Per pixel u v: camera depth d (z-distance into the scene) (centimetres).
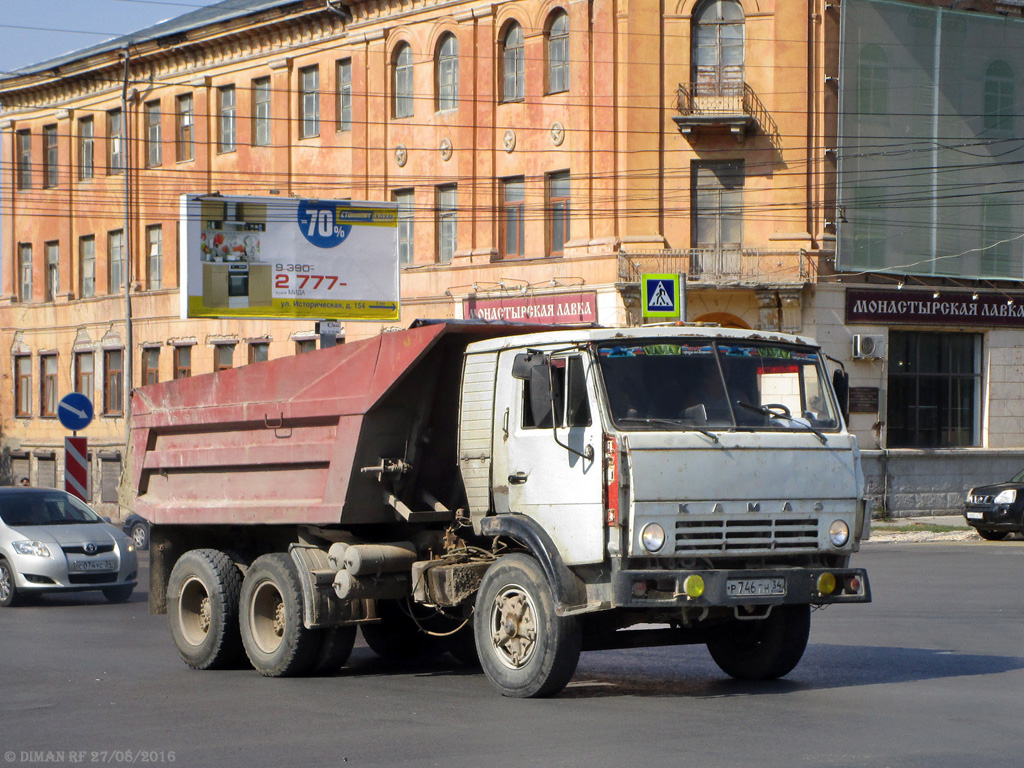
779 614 2097
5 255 10444
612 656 2500
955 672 2188
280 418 2366
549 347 1988
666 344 1964
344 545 2231
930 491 6694
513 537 2008
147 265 9231
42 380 10200
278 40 8181
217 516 2522
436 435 2219
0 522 3822
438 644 2555
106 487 9450
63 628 3122
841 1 6506
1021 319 6900
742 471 1905
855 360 6562
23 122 10169
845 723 1727
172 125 8900
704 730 1689
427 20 7431
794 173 6469
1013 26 6912
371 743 1655
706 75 6544
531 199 7012
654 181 6588
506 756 1550
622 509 1838
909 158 6681
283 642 2272
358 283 6575
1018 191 6944
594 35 6700
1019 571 4066
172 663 2516
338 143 7875
